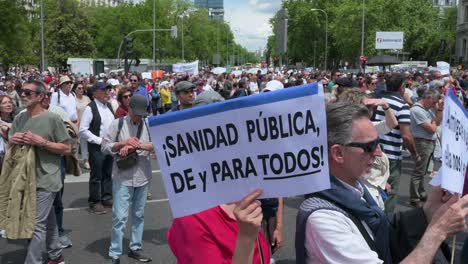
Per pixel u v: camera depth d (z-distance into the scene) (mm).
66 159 5348
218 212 2182
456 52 88125
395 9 56531
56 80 22812
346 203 1944
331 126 2016
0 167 6016
